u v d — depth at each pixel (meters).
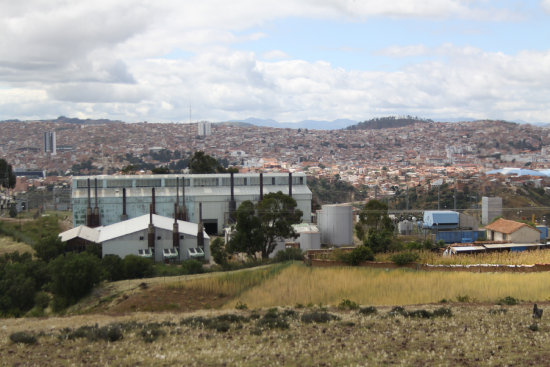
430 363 24.36
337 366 24.28
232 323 35.50
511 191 168.50
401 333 30.59
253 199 122.69
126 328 33.75
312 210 137.12
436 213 104.38
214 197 121.06
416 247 78.88
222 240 95.06
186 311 46.56
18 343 29.69
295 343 28.59
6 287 58.59
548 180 177.50
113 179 119.44
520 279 51.91
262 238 81.81
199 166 173.88
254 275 57.66
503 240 90.81
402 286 51.03
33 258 85.19
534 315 33.91
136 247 86.62
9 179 171.00
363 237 98.38
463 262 64.69
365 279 54.19
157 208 117.00
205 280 56.34
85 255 65.12
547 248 80.56
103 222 114.75
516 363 24.16
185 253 89.12
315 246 93.69
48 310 57.19
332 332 31.38
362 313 38.28
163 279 61.81
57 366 25.31
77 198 113.81
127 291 55.78
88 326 34.84
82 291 57.81
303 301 48.25
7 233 110.06
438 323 33.00
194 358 26.06
